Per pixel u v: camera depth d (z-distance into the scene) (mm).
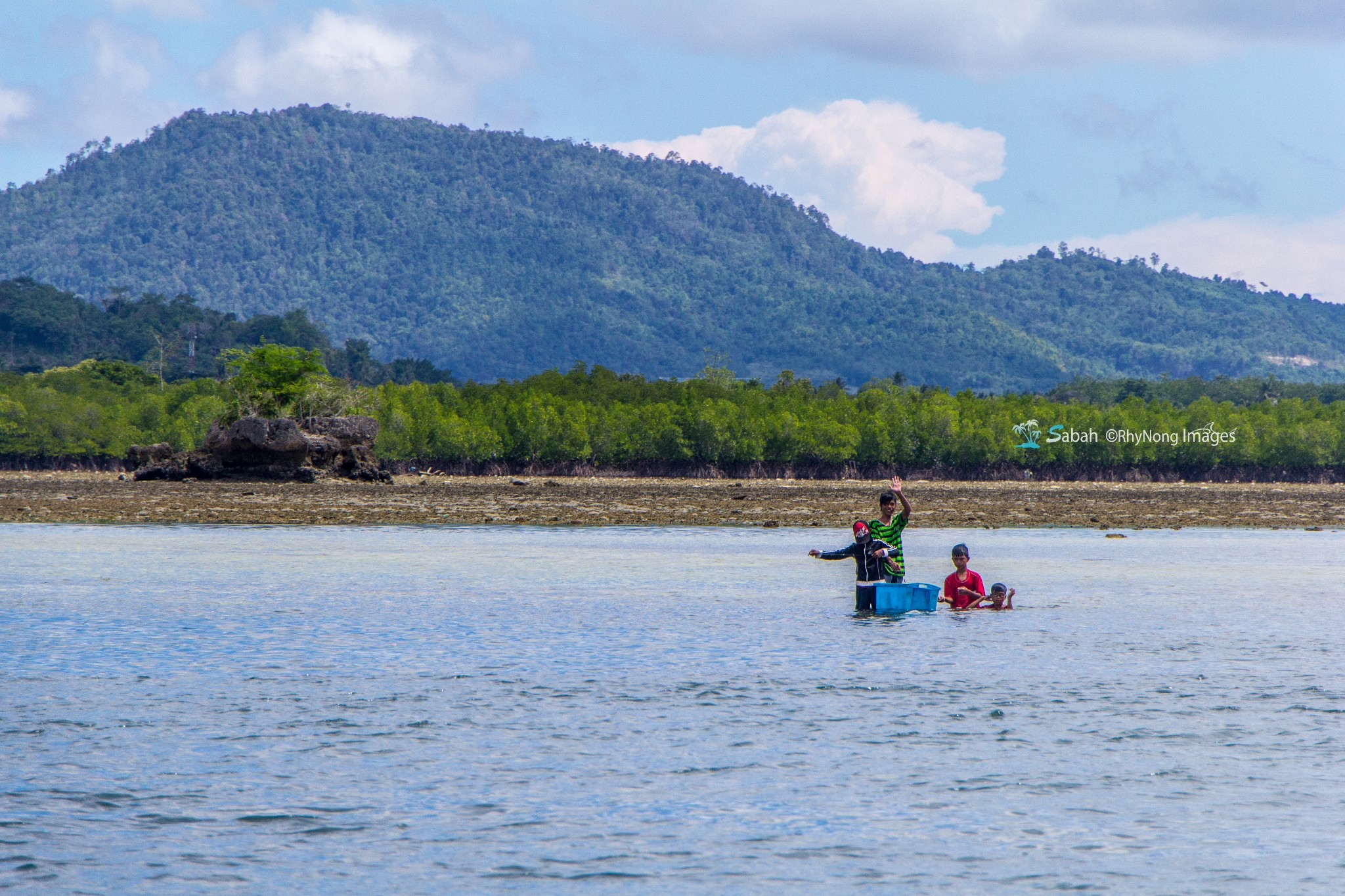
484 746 50719
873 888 36125
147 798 43688
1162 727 54625
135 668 67625
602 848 39188
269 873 36906
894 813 42719
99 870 36906
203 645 75875
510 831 40688
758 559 153125
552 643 77500
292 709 57312
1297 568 145625
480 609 95938
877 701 59812
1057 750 50625
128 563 137625
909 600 95250
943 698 60500
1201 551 180875
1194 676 66812
